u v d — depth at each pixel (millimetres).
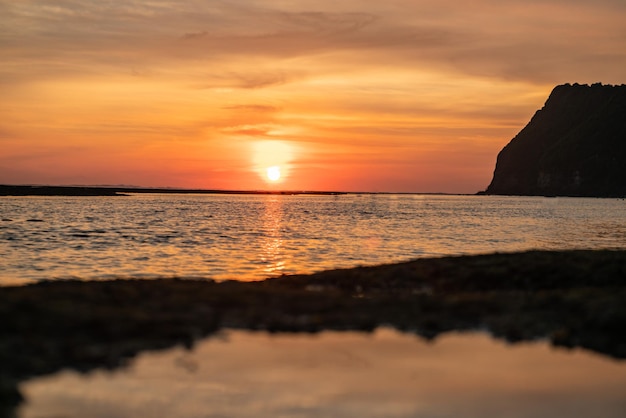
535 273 25359
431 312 18359
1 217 119875
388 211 174375
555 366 13445
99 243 64062
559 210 190375
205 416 10203
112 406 10711
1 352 13062
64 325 15320
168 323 16375
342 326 16906
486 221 118688
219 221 113938
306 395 11492
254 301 19406
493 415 10484
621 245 63938
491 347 15023
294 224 103875
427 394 11648
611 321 16062
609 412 10727
